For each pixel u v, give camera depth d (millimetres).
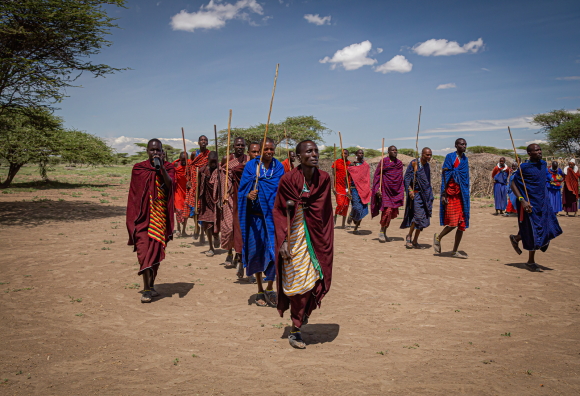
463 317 5031
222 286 6500
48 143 29203
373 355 3945
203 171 8703
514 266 7762
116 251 9023
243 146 7809
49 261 8023
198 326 4785
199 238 10883
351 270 7484
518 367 3631
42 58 16125
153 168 5926
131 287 6336
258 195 5695
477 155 22781
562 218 15070
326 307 5500
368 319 5000
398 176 10406
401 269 7555
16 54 15516
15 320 4910
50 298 5785
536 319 4934
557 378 3412
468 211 8453
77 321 4914
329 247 4391
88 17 15359
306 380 3430
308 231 4375
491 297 5848
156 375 3535
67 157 32344
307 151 4223
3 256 8453
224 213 7207
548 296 5871
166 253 8945
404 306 5484
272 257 5602
